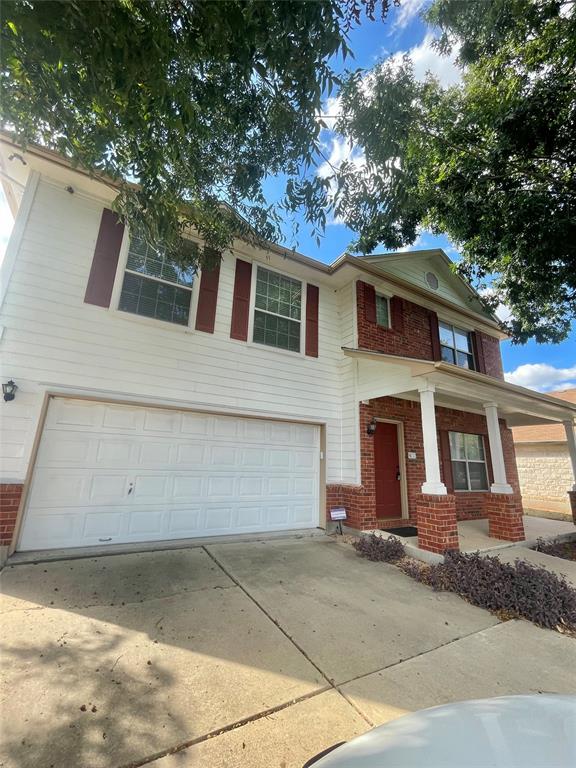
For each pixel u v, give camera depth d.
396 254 8.98
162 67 1.91
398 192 3.29
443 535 5.12
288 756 1.81
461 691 2.38
